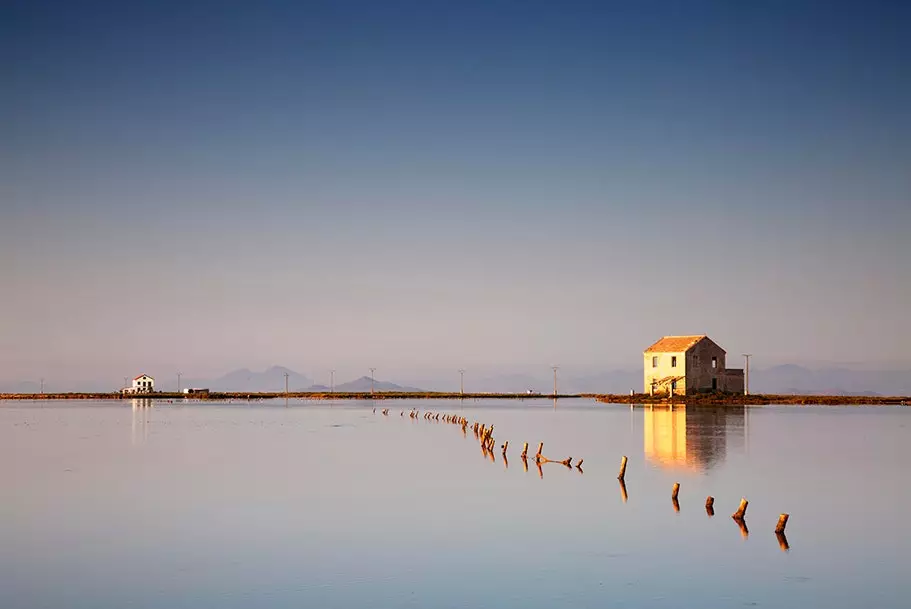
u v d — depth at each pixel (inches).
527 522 1669.5
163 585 1250.6
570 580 1256.8
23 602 1181.1
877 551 1434.5
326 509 1828.2
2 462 2748.5
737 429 3941.9
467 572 1300.4
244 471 2497.5
